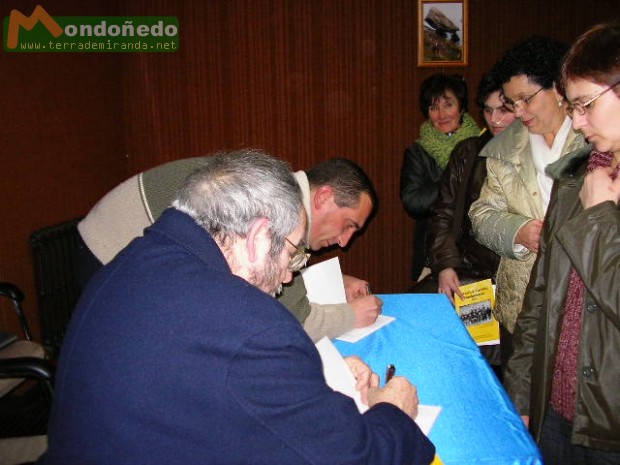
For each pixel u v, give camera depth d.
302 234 0.94
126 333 0.71
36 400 2.08
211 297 0.72
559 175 1.32
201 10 3.62
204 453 0.68
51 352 2.39
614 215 1.11
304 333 0.76
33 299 2.70
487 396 1.10
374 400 0.99
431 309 1.63
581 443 1.19
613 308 1.09
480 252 2.08
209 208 0.82
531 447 0.92
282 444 0.69
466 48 3.71
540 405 1.28
